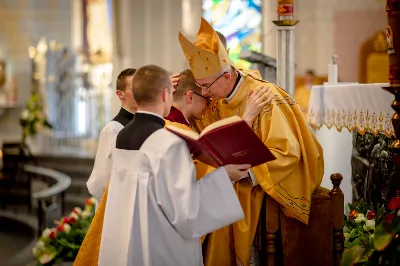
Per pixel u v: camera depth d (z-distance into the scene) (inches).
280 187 178.1
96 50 681.0
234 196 164.9
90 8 693.9
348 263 158.4
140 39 590.2
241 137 158.1
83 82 663.1
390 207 166.2
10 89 692.1
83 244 183.9
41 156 582.6
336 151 256.2
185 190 159.0
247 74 188.5
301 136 183.2
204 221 162.6
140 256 166.6
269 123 179.6
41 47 668.7
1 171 555.8
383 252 154.8
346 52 524.1
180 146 162.2
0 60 695.7
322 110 244.5
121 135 169.9
